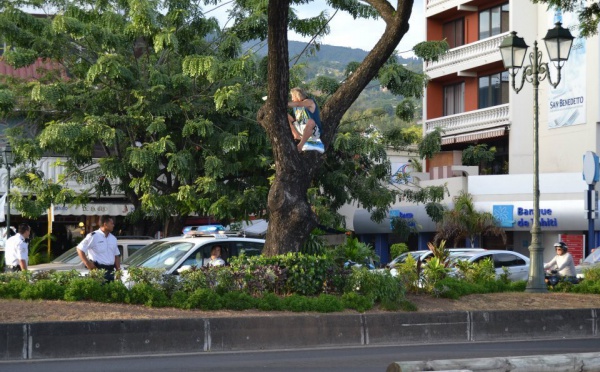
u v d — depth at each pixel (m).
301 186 16.88
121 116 24.75
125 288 14.87
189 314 14.29
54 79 27.39
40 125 26.80
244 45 27.38
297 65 26.38
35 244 30.05
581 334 17.25
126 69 24.28
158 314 14.05
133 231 31.12
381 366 11.81
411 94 26.58
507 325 16.52
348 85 17.05
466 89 46.94
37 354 12.48
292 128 16.50
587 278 22.66
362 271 16.56
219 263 16.22
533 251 20.47
